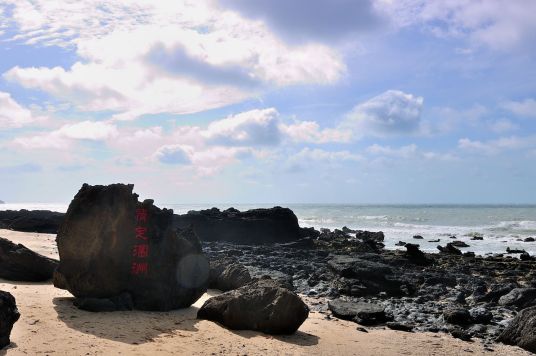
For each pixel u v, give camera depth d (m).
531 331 13.27
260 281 14.02
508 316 18.00
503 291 21.16
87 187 14.02
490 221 87.88
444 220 92.06
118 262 13.56
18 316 9.48
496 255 38.75
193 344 10.62
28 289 14.69
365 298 20.75
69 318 11.34
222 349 10.54
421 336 14.04
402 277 25.25
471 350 12.77
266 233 44.31
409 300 20.53
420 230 69.06
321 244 42.56
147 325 11.70
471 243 51.16
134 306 13.52
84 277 13.23
